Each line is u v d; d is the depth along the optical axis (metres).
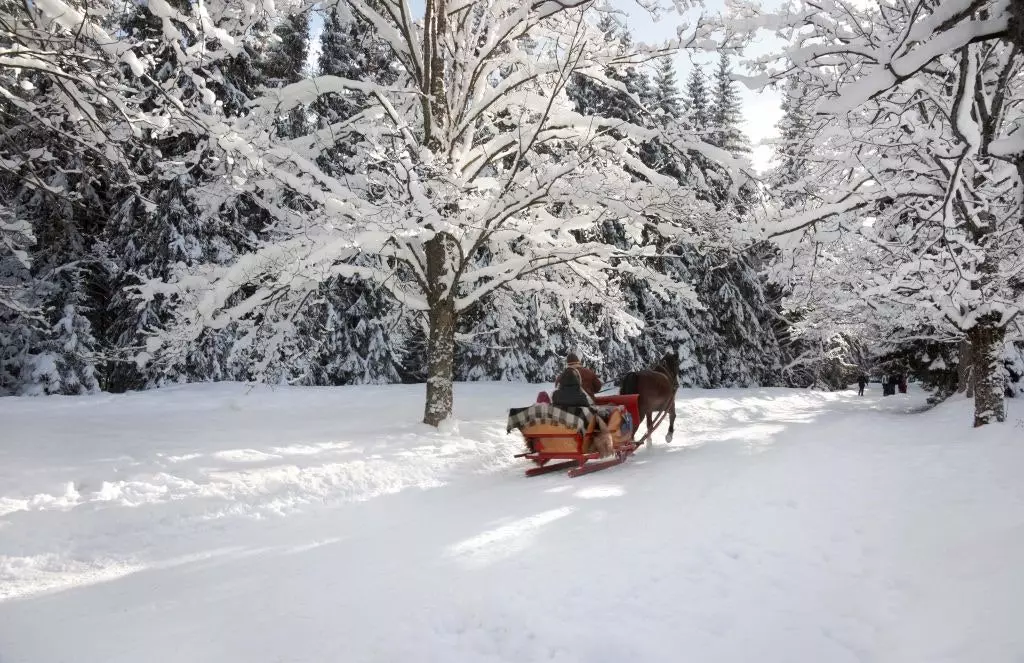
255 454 10.37
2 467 8.68
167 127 8.57
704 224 13.90
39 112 9.81
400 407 16.56
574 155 12.55
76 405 14.95
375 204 11.29
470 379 30.67
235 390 18.09
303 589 5.10
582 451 10.02
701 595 4.64
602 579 4.90
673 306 33.31
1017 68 11.35
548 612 4.36
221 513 7.95
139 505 7.82
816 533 5.89
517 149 14.52
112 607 4.96
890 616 4.26
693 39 10.48
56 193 10.51
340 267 13.42
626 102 24.20
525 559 5.45
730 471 8.83
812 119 8.83
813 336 26.69
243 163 10.02
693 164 15.01
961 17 4.60
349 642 4.07
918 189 11.88
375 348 29.44
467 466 11.01
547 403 10.61
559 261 13.95
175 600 5.05
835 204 11.85
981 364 12.81
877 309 18.19
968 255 11.75
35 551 6.43
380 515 7.80
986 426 11.91
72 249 22.67
